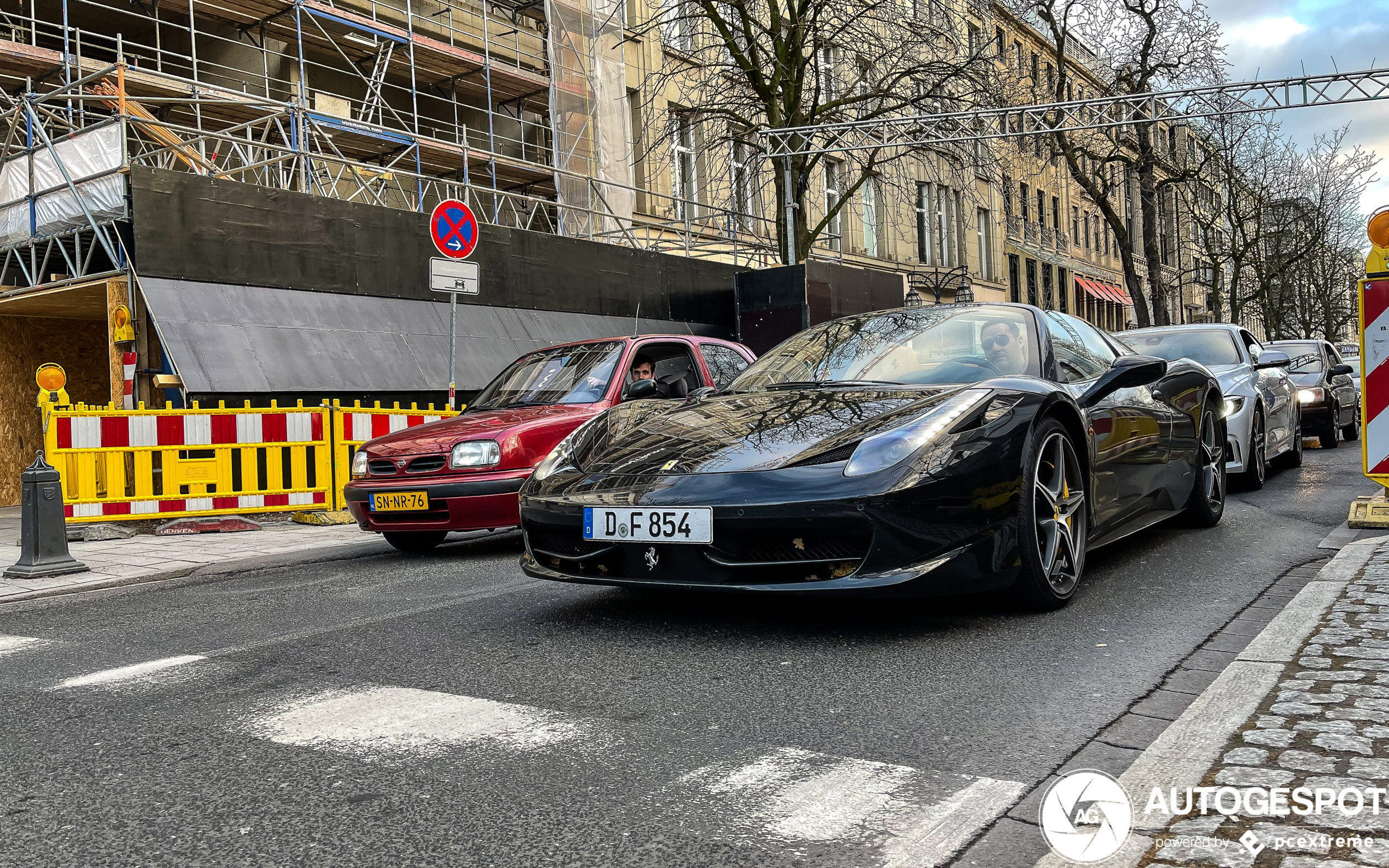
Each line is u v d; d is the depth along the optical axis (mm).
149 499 8141
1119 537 4754
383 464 6422
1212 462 6117
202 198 9977
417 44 18281
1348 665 2918
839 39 18250
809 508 3375
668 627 3914
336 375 10391
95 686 3385
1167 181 26875
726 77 18250
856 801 2180
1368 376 5574
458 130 20641
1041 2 24750
